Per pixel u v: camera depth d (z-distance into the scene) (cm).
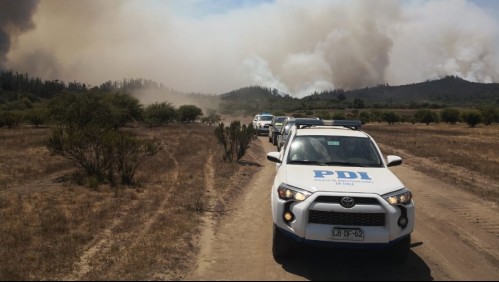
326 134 724
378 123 9019
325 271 558
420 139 3303
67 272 538
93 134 1261
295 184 563
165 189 1091
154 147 1325
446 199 1039
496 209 935
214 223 788
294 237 541
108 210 848
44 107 2561
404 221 534
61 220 764
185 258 598
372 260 600
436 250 652
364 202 529
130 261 575
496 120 7581
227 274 544
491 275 552
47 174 1358
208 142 2588
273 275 542
